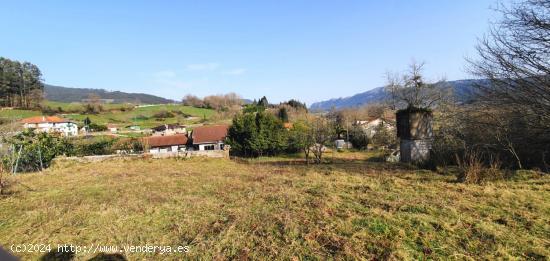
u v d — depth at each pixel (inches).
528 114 309.9
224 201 223.5
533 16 311.7
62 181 374.0
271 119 1243.8
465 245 128.2
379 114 1435.8
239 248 140.3
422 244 131.0
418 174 279.4
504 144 314.3
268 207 197.2
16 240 168.9
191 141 1528.1
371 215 167.0
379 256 123.1
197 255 137.1
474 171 238.8
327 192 226.1
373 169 340.5
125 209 215.6
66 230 180.9
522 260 115.9
